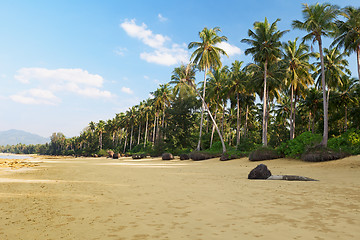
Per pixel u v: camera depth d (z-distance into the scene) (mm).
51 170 17531
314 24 24516
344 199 6223
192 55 38719
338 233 3619
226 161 27797
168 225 4176
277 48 33906
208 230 3857
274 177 11141
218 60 38781
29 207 5617
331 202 5883
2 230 3922
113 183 10117
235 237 3494
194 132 55938
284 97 53969
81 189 8391
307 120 56812
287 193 7230
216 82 44375
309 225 4043
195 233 3715
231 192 7605
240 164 23438
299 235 3543
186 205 5785
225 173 15266
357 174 12180
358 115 43531
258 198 6543
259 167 11898
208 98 44438
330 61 38906
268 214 4816
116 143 110812
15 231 3871
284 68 35969
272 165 20719
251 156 24922
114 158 62719
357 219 4375
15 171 16281
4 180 10766
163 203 6039
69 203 6078
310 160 19609
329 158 18688
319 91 45875
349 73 41719
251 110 58625
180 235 3627
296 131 58969
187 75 38875
